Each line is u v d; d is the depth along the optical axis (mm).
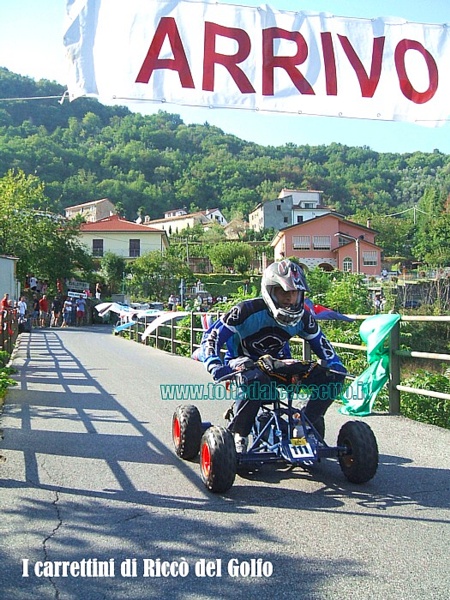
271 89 7121
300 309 5191
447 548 4066
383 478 5590
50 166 127500
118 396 9945
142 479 5570
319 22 7215
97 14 6719
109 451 6523
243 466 5828
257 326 5438
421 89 7434
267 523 4504
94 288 48312
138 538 4238
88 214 99750
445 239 73438
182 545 4121
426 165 179875
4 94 170500
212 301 45656
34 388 10758
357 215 101812
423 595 3449
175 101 6910
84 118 181750
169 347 18703
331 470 5844
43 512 4723
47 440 6980
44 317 34875
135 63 6805
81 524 4484
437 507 4840
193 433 6105
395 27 7371
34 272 41188
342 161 189875
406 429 7551
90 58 6715
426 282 36344
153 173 156000
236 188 155000
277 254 69750
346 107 7293
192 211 136125
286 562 3867
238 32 7016
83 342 22062
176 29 6871
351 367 11641
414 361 18250
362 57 7316
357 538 4230
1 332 13445
